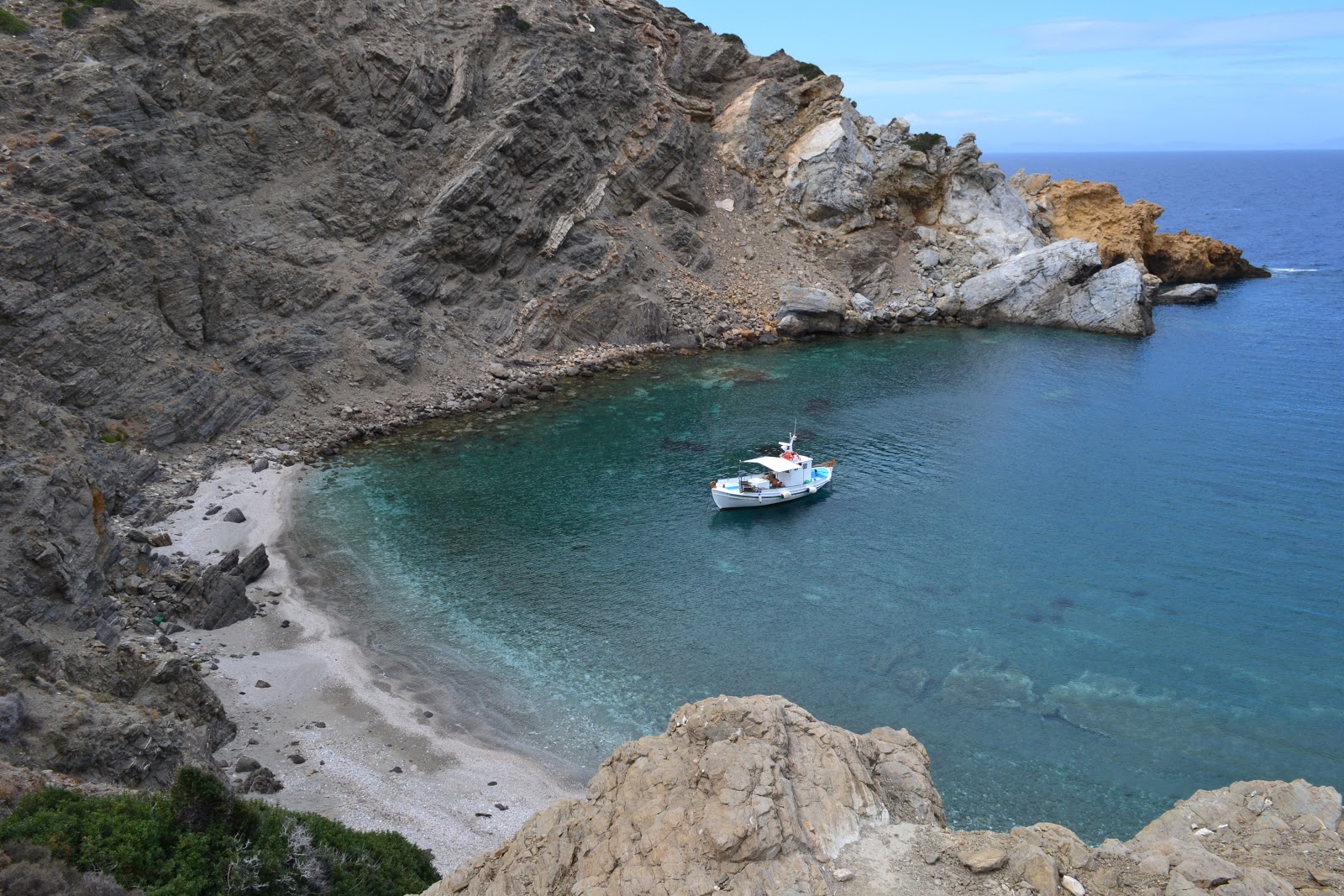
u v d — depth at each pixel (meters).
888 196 113.69
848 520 56.00
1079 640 42.47
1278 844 16.91
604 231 94.62
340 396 69.62
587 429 70.94
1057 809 32.06
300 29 77.12
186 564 45.88
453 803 31.09
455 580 47.72
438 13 90.00
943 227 115.50
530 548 51.62
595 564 50.03
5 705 24.09
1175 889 15.38
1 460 36.66
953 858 16.61
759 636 43.03
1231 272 141.12
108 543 41.56
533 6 95.25
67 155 58.91
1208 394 79.06
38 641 29.38
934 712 37.28
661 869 16.14
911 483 61.47
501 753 34.34
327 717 35.66
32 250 54.47
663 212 102.06
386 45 82.38
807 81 118.75
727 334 95.81
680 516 56.50
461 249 82.62
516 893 17.19
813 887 15.77
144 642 37.44
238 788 29.69
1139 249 127.19
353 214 77.50
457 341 80.25
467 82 86.12
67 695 27.73
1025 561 50.22
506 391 76.44
